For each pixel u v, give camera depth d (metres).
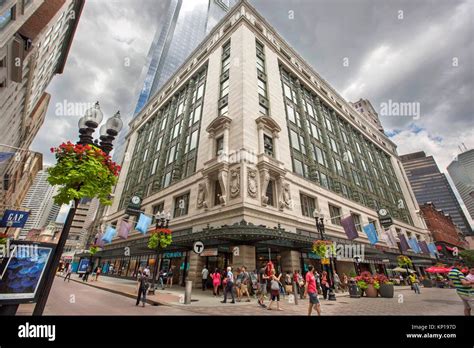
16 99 22.84
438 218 56.53
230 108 21.36
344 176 31.44
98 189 6.02
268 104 23.33
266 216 16.97
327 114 36.25
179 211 22.91
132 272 27.70
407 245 28.17
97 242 28.97
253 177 17.45
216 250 16.11
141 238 25.86
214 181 19.97
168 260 22.00
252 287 13.77
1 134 24.11
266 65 25.88
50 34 22.02
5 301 5.32
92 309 8.62
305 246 17.28
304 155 25.77
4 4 10.45
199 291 15.54
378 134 51.41
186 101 31.05
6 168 26.39
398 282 29.42
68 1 18.77
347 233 18.38
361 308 10.23
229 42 26.98
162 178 28.91
